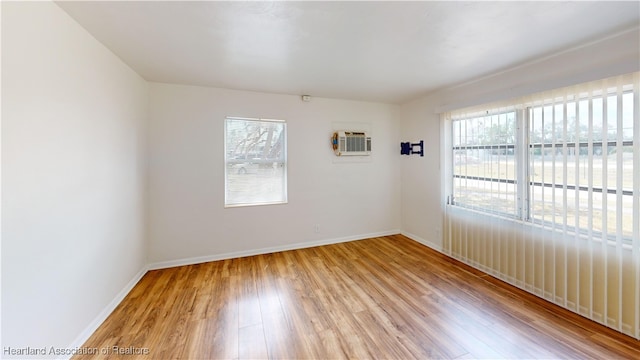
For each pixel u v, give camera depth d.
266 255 3.58
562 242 2.26
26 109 1.35
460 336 1.90
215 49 2.17
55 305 1.56
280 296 2.48
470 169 3.14
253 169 3.61
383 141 4.35
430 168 3.82
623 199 1.91
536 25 1.78
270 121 3.62
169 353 1.74
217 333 1.95
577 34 1.91
